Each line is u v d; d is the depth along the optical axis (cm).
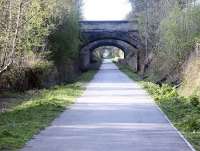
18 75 4059
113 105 2980
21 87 4150
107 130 1923
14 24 2855
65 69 6178
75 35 6256
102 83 5494
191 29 4891
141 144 1596
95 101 3253
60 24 5391
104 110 2695
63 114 2491
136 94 3875
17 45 3109
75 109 2741
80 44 7781
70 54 6153
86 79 6462
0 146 1512
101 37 8156
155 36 6756
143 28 7125
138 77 6962
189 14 4906
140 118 2338
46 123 2117
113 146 1552
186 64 4591
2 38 2792
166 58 5656
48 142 1619
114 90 4350
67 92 3966
